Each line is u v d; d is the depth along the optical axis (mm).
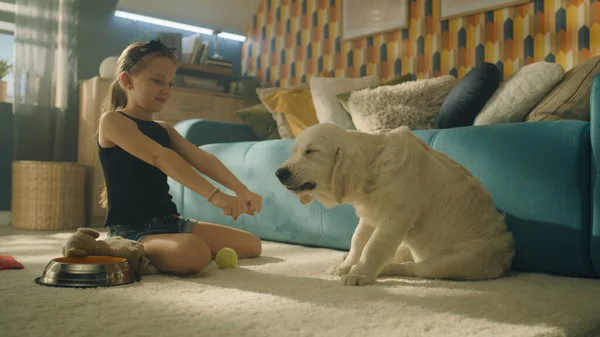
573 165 1579
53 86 3824
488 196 1631
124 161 1743
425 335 892
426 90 2734
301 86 3715
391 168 1449
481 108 2365
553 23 3021
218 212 2748
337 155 1431
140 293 1237
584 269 1563
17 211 3336
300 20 4527
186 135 3152
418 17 3666
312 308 1082
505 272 1593
